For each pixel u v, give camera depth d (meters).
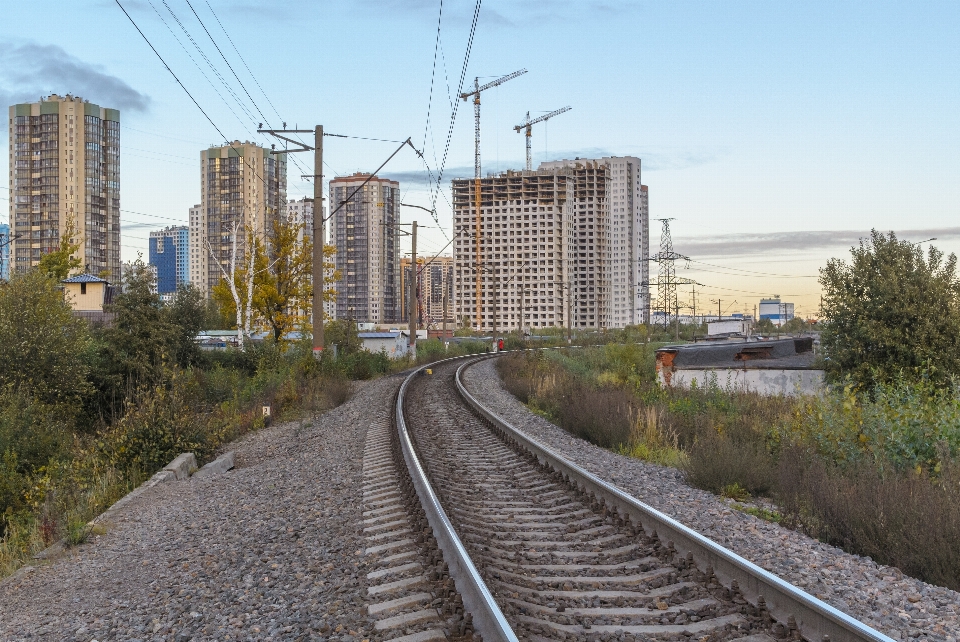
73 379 24.23
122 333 27.05
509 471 12.55
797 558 7.34
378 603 6.12
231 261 43.44
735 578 6.30
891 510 8.01
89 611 7.20
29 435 17.81
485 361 52.88
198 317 32.78
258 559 8.02
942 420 12.03
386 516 9.07
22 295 24.08
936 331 24.23
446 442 15.90
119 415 25.23
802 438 13.59
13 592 8.32
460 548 6.62
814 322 28.06
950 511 7.63
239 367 35.47
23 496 14.34
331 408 25.97
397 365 49.44
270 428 21.81
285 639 5.69
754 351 32.75
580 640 5.29
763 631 5.42
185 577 7.81
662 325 111.06
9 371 22.91
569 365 42.50
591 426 17.66
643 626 5.55
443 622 5.61
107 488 14.30
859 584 6.52
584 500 9.91
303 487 11.90
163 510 11.82
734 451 12.17
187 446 16.97
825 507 8.74
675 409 20.50
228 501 11.73
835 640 5.06
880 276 25.59
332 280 44.84
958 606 5.95
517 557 7.35
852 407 13.33
